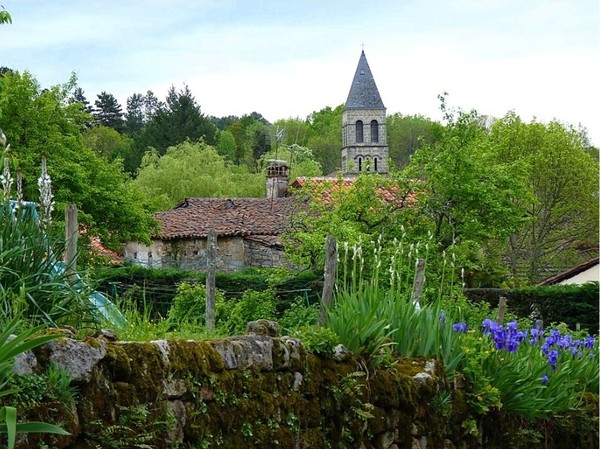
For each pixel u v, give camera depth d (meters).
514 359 9.86
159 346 5.58
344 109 88.69
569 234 47.38
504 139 45.94
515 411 9.62
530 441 9.73
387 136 94.06
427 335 8.92
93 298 7.39
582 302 25.92
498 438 9.41
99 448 4.86
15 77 27.06
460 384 9.05
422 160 25.55
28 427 4.18
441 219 25.19
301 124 93.44
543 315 26.16
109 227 29.34
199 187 57.31
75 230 7.70
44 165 7.20
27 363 4.60
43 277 6.12
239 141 96.75
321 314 8.38
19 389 4.38
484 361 9.51
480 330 10.89
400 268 10.11
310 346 7.32
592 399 10.97
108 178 28.72
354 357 7.80
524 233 47.03
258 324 7.05
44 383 4.61
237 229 37.00
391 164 25.89
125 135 91.62
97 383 5.00
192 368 5.79
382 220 24.05
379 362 7.98
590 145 48.81
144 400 5.31
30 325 5.56
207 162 61.34
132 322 7.35
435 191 25.20
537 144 46.66
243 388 6.29
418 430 8.21
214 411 5.95
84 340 5.05
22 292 5.50
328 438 7.16
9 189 6.98
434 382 8.48
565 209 46.56
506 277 36.66
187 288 14.14
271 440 6.44
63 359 4.79
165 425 5.40
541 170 45.78
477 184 25.38
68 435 4.50
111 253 31.02
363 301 8.63
